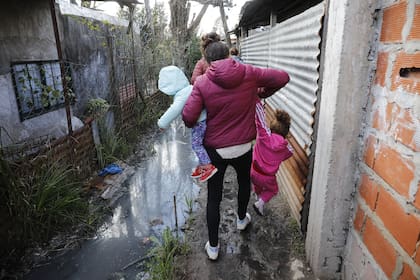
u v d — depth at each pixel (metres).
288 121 2.66
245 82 2.05
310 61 2.42
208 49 2.10
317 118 2.23
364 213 1.77
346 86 1.72
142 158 5.02
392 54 1.48
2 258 2.54
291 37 3.06
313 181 2.19
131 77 6.38
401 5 1.40
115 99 5.56
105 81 5.54
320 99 2.13
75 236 2.96
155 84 7.92
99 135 4.76
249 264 2.43
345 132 1.80
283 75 2.22
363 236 1.78
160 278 2.28
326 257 2.10
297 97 2.86
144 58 7.11
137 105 6.40
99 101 4.85
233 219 3.04
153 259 2.58
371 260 1.69
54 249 2.79
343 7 1.63
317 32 2.20
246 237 2.75
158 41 8.45
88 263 2.62
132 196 3.76
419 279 1.30
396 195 1.45
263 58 4.78
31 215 2.74
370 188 1.70
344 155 1.84
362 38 1.64
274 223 2.92
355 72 1.70
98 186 3.86
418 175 1.29
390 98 1.50
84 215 3.21
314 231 2.18
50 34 4.02
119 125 5.50
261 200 2.85
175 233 2.96
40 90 3.86
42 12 3.86
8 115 3.30
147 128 6.62
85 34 4.88
